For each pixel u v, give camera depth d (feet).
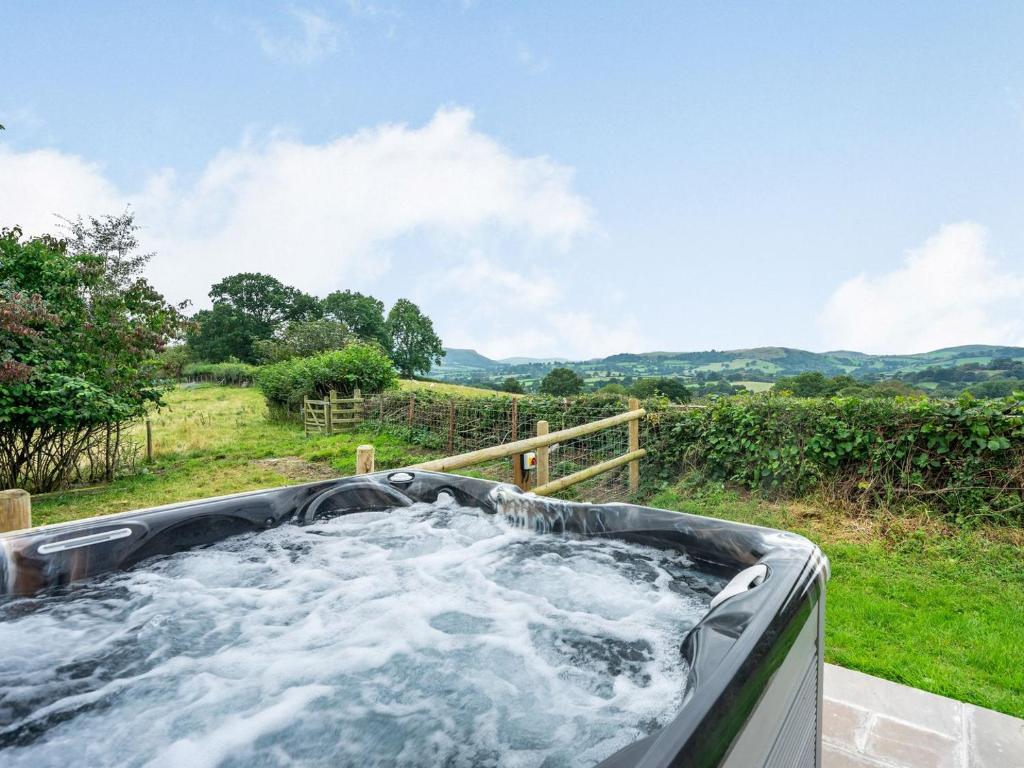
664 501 16.88
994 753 6.03
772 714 3.70
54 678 5.21
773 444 16.38
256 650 5.75
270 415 44.34
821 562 5.53
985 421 13.38
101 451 24.12
